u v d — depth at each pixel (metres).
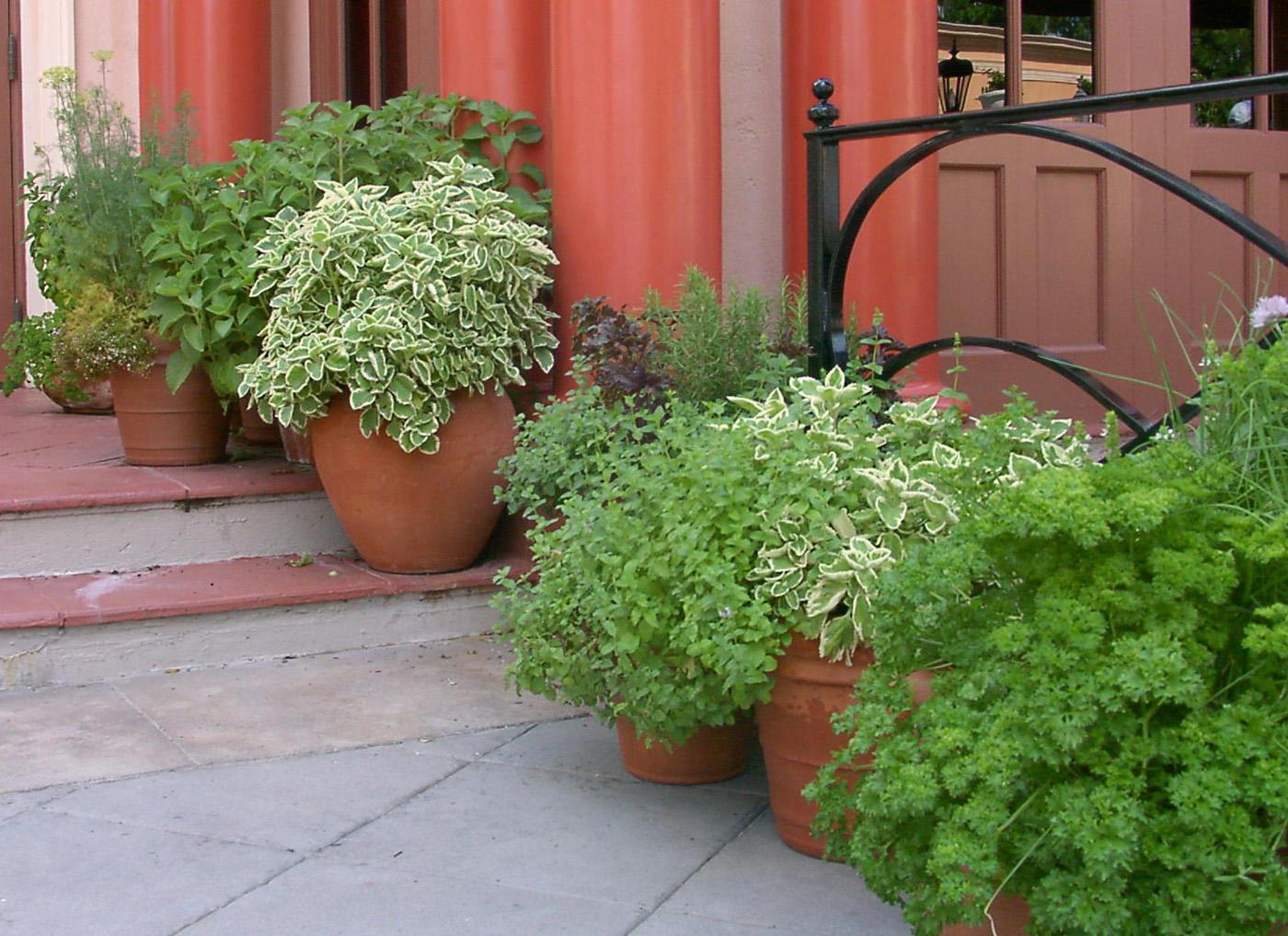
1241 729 1.87
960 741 2.00
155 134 5.20
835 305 3.66
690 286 4.20
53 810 3.07
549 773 3.35
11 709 3.73
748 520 2.80
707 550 2.84
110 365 4.80
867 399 3.30
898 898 2.19
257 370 4.28
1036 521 1.99
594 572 3.06
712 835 2.99
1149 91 2.88
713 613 2.77
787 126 4.90
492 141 4.87
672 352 4.14
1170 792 1.87
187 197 4.92
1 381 7.50
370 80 6.62
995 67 5.33
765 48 5.08
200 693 3.88
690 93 4.56
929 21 4.71
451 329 4.27
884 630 2.28
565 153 4.66
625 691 2.97
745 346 4.09
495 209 4.47
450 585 4.41
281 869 2.79
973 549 2.15
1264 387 2.21
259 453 5.29
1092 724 1.94
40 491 4.41
